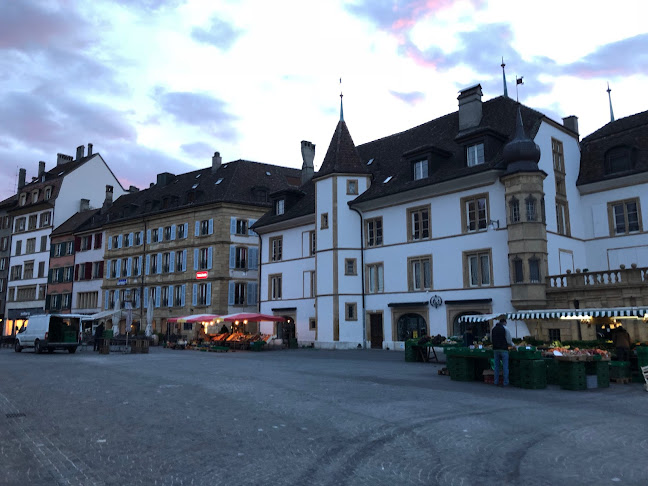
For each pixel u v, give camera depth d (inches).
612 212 1123.9
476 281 1089.4
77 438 301.6
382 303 1256.2
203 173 2102.6
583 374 524.1
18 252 2689.5
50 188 2581.2
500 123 1188.5
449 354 609.6
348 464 250.5
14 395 472.7
